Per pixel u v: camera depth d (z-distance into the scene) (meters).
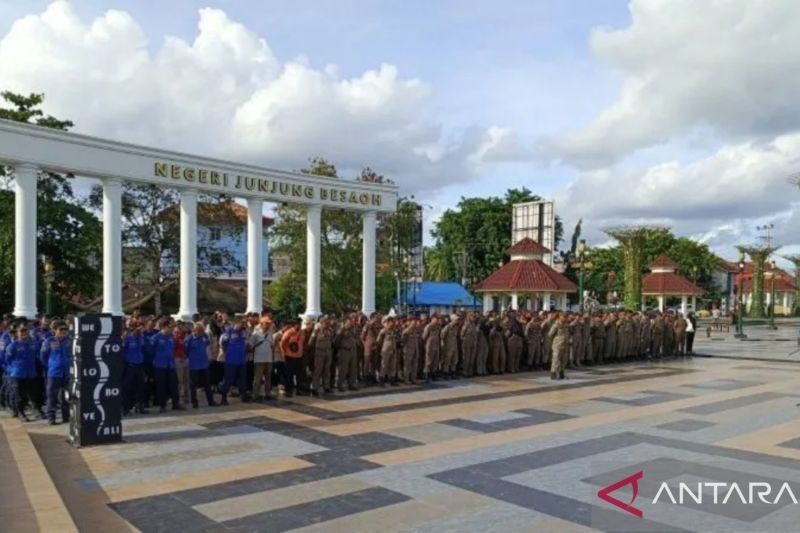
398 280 43.22
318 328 16.25
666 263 49.47
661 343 26.44
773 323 54.19
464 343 19.53
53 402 12.56
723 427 12.18
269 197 25.64
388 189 29.92
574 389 17.25
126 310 38.84
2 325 14.93
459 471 9.16
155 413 13.62
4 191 29.41
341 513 7.43
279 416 13.29
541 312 24.02
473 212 69.44
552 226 36.44
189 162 23.12
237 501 7.86
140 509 7.59
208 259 38.62
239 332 14.97
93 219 33.22
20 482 8.16
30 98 31.27
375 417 13.18
